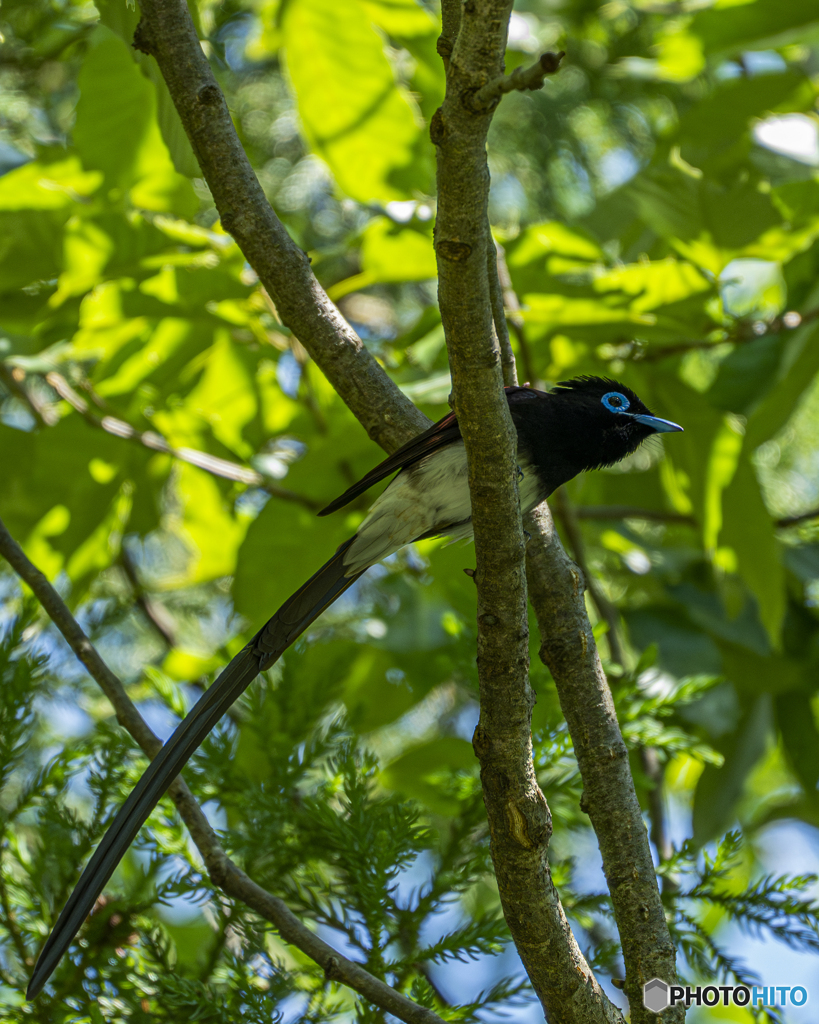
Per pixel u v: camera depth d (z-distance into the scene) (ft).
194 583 36.27
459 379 15.10
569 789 21.24
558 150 40.60
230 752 21.95
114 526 33.45
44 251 27.40
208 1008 17.53
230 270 27.89
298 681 24.75
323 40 29.07
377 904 18.62
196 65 19.70
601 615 29.53
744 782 30.71
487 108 12.94
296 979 19.63
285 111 40.96
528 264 27.89
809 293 31.50
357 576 23.71
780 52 36.58
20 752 20.92
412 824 19.83
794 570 32.40
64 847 20.48
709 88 40.14
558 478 26.32
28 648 22.35
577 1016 15.89
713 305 30.55
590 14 39.17
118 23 21.26
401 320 41.93
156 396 32.68
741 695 31.81
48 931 19.34
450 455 23.52
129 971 18.90
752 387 31.71
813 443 41.04
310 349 20.48
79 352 31.22
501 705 15.84
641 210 27.99
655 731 21.89
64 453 32.40
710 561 34.12
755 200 26.81
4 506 32.63
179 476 34.65
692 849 20.25
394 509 23.58
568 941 15.94
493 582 15.90
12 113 38.34
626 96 41.42
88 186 29.86
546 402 26.32
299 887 20.12
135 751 21.97
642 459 37.88
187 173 22.50
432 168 30.55
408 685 32.37
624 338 30.25
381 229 27.58
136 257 27.71
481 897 27.43
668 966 16.76
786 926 19.15
